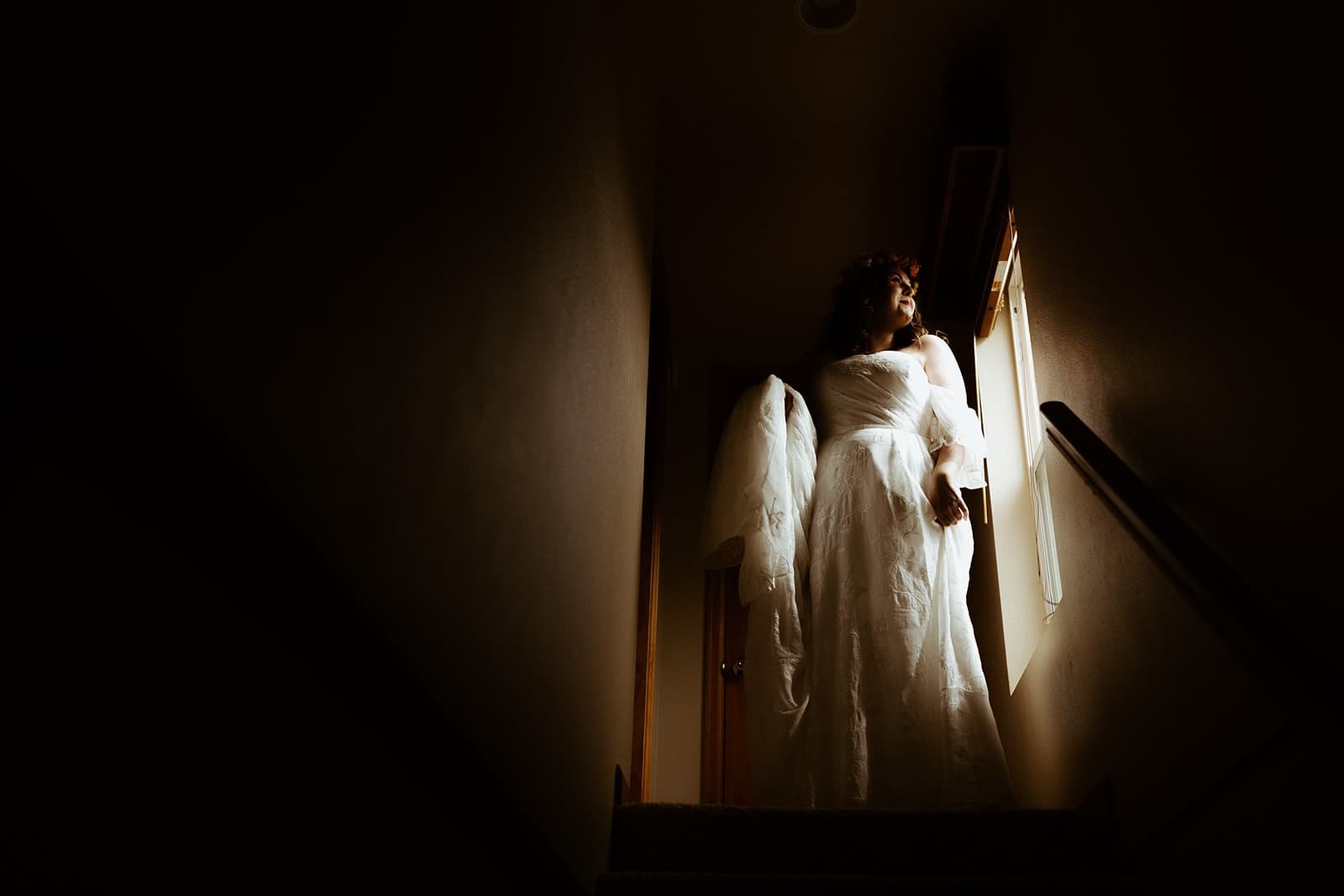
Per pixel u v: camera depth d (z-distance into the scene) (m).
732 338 4.51
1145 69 1.74
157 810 0.61
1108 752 2.02
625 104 2.54
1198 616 1.53
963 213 3.49
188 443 0.56
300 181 0.74
